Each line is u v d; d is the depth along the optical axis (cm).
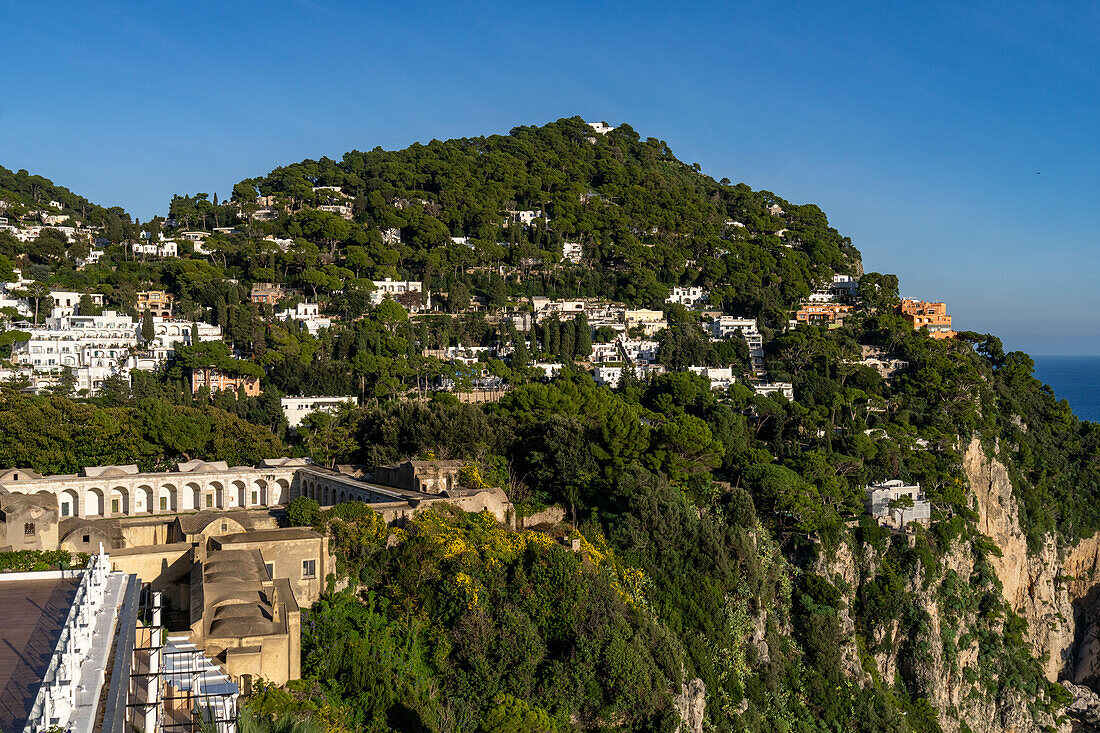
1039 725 17700
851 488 17862
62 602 6525
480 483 13325
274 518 10994
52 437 14888
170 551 9681
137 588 7012
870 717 14000
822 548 15875
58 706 4134
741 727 12006
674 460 15100
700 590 12950
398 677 9512
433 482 13088
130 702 5966
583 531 13138
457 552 10669
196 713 6384
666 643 11400
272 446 16962
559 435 14662
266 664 8356
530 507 13738
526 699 10000
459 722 9600
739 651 12875
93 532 10556
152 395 19862
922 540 17350
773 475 16138
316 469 15562
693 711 11194
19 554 9988
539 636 10525
